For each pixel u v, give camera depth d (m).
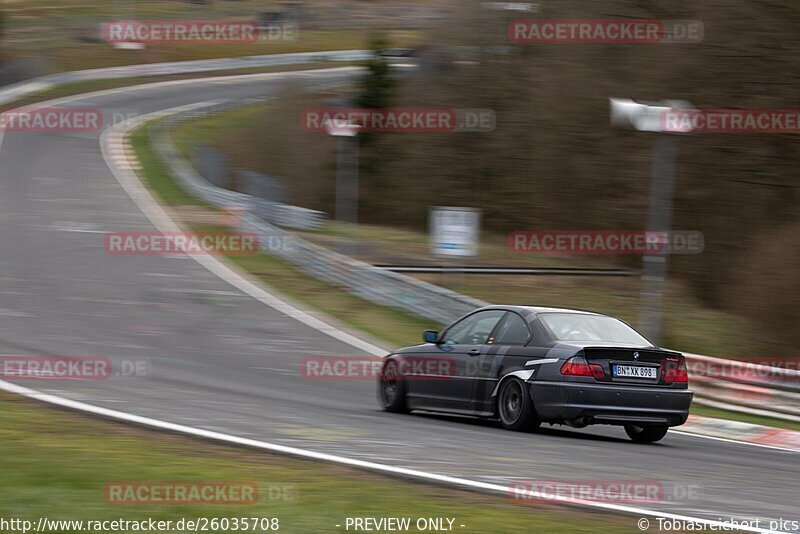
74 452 25.83
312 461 27.02
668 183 66.31
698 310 88.56
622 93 134.62
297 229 115.12
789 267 102.62
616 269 107.12
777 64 119.62
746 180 117.00
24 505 19.75
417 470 26.89
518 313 40.16
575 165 136.75
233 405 39.41
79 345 55.59
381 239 112.69
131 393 40.56
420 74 164.62
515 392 38.09
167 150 162.12
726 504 24.95
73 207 116.44
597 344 37.41
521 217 141.00
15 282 76.56
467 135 151.25
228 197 118.38
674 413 37.28
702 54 124.44
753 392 51.78
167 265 87.94
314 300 77.88
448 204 146.38
